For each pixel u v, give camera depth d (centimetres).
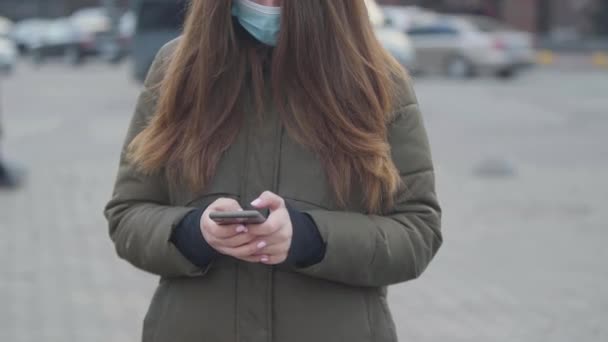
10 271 768
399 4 4312
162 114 243
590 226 955
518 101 2377
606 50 3894
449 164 1393
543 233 925
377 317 243
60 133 1744
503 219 993
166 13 2480
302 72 237
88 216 1005
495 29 3306
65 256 823
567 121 1966
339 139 235
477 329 628
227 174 238
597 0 4091
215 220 215
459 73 3109
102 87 2875
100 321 643
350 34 241
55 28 4362
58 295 702
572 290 720
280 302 235
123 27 4172
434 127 1855
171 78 242
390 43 2533
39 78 3312
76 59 4169
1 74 3531
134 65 2500
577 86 2825
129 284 735
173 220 233
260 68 240
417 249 240
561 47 3934
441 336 613
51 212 1026
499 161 1305
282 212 222
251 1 240
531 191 1167
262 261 225
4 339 600
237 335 235
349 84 238
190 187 239
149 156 243
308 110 236
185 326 238
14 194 1132
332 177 235
